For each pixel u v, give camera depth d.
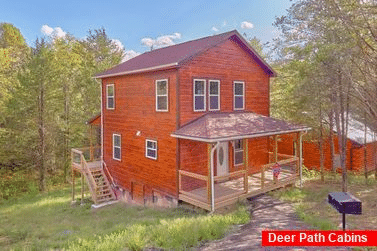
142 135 13.84
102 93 17.16
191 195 10.95
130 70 13.60
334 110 13.25
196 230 7.52
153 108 13.03
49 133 22.00
